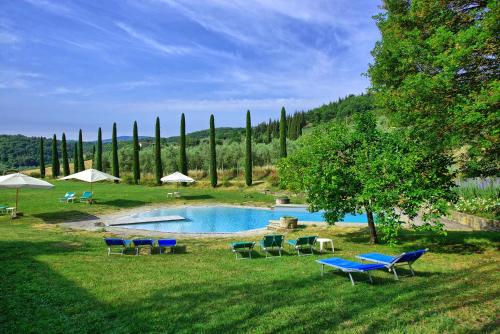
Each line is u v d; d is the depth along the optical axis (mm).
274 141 57406
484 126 9883
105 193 36094
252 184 46750
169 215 27938
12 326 6035
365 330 5754
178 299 7594
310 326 5992
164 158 58969
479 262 10609
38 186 21516
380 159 12219
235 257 12602
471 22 11227
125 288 8414
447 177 12500
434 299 7191
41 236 15688
